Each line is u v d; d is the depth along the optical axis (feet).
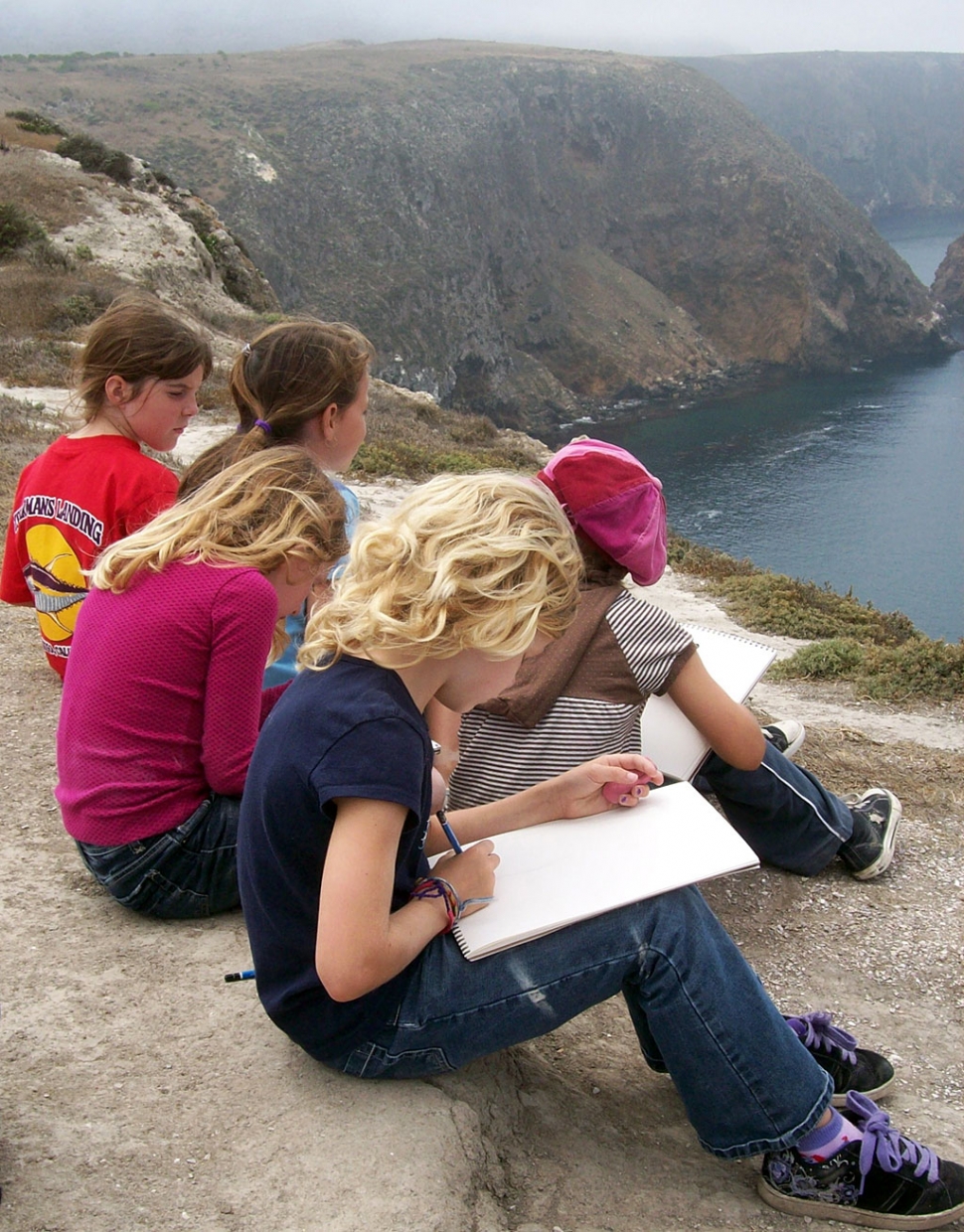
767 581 42.98
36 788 12.96
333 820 6.21
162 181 150.82
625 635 9.07
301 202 575.79
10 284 86.63
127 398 12.12
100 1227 6.49
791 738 13.67
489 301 621.72
